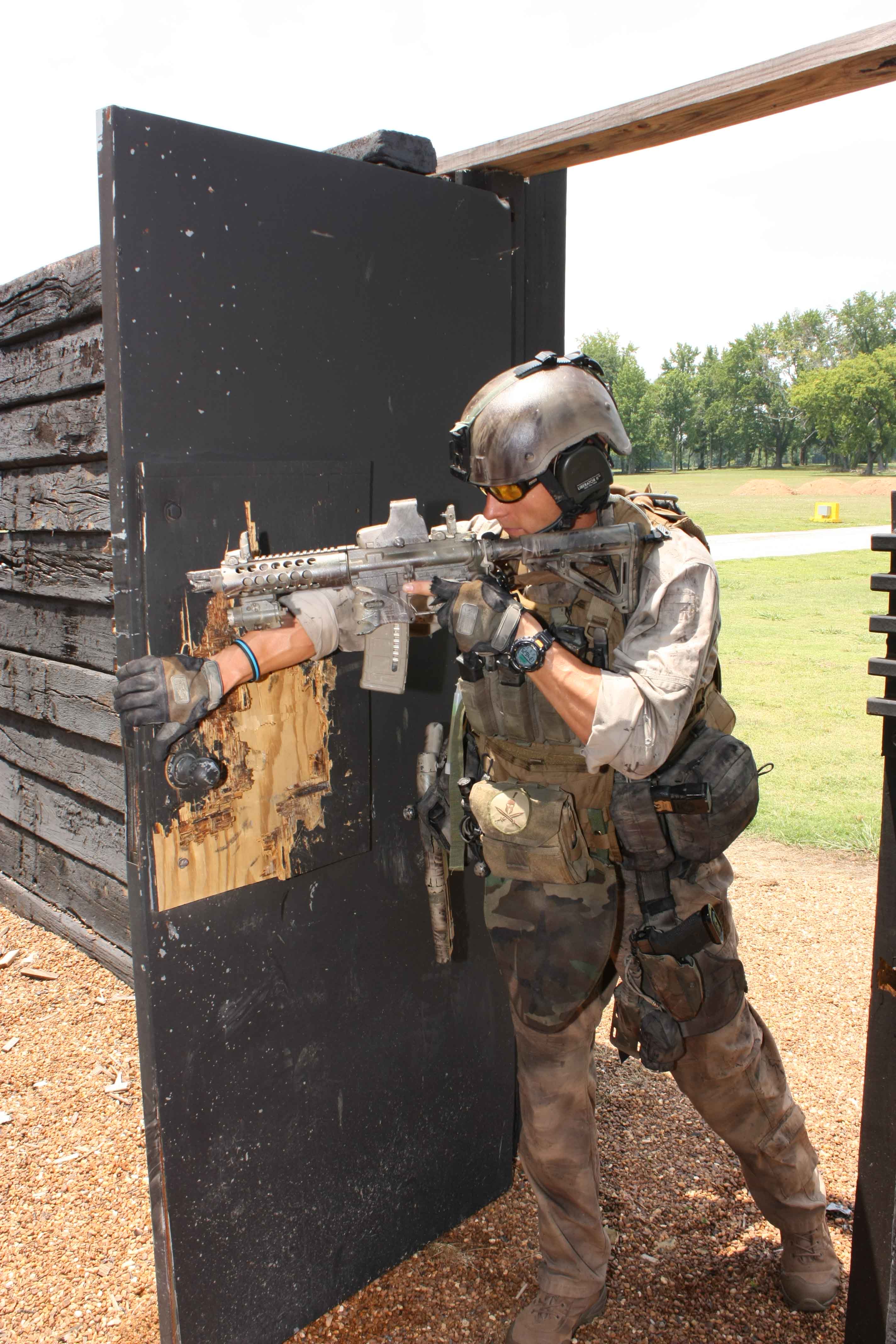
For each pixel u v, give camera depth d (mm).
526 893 1817
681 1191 2471
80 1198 2504
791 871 4578
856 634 10891
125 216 1448
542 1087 1889
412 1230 2303
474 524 1943
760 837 4996
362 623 1661
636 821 1716
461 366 2047
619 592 1637
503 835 1760
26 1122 2826
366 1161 2160
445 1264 2283
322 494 1788
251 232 1615
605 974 1871
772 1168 2010
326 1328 2086
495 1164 2508
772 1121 1979
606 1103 2871
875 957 1684
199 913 1757
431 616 1837
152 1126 1763
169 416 1552
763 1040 1988
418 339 1941
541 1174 1922
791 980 3539
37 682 4059
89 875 3992
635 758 1578
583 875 1769
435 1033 2275
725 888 1868
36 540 3922
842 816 5234
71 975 3807
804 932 3932
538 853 1726
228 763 1719
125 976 3742
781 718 7363
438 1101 2314
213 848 1726
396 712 2061
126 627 1572
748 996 3426
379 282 1843
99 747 3783
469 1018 2357
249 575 1573
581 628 1662
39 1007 3539
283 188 1651
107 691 3619
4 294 3727
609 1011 3611
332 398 1797
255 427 1678
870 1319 1773
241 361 1637
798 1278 2072
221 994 1814
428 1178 2322
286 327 1694
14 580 4105
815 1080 2920
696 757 1739
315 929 1967
